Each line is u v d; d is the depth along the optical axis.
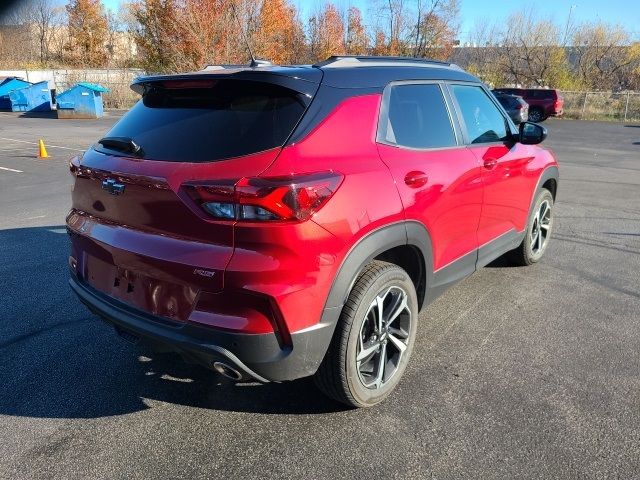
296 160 2.36
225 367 2.44
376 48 45.06
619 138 20.42
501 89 30.89
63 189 9.28
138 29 42.84
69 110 26.88
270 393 3.08
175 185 2.37
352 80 2.80
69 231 3.13
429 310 4.16
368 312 2.70
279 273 2.27
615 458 2.52
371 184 2.61
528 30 44.91
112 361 3.43
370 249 2.58
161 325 2.52
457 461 2.51
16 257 5.44
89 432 2.73
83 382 3.19
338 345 2.60
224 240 2.31
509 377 3.21
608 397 3.00
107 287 2.84
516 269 5.06
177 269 2.40
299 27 43.28
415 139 3.09
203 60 29.62
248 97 2.61
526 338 3.70
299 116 2.49
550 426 2.75
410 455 2.55
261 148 2.39
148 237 2.54
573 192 9.12
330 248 2.40
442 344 3.62
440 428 2.74
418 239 2.95
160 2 33.62
